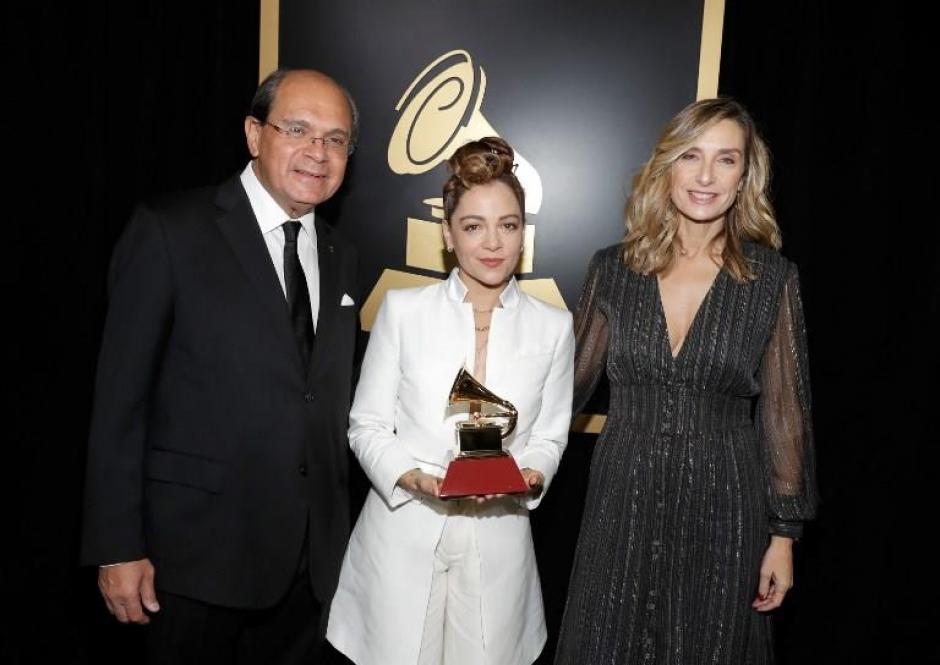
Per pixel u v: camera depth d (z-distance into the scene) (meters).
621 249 2.15
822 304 3.19
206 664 2.05
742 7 3.09
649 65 2.88
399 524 1.96
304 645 2.25
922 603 3.26
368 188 2.96
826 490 3.27
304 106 1.98
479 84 2.91
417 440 1.95
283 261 2.07
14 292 3.27
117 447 1.89
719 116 1.96
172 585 1.96
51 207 3.24
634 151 2.91
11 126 3.20
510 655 1.97
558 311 2.06
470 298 1.99
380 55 2.91
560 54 2.89
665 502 1.99
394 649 1.92
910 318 3.18
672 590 1.99
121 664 3.18
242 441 1.97
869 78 3.11
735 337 1.99
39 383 3.31
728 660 1.97
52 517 3.33
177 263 1.92
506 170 1.88
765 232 2.08
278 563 2.02
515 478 1.80
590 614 2.05
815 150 3.14
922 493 3.24
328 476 2.11
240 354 1.95
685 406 2.01
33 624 3.24
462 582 1.96
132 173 3.23
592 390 2.24
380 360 1.99
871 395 3.22
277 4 2.90
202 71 3.20
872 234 3.15
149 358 1.90
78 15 3.18
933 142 3.11
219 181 3.20
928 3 3.08
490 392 1.86
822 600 3.33
